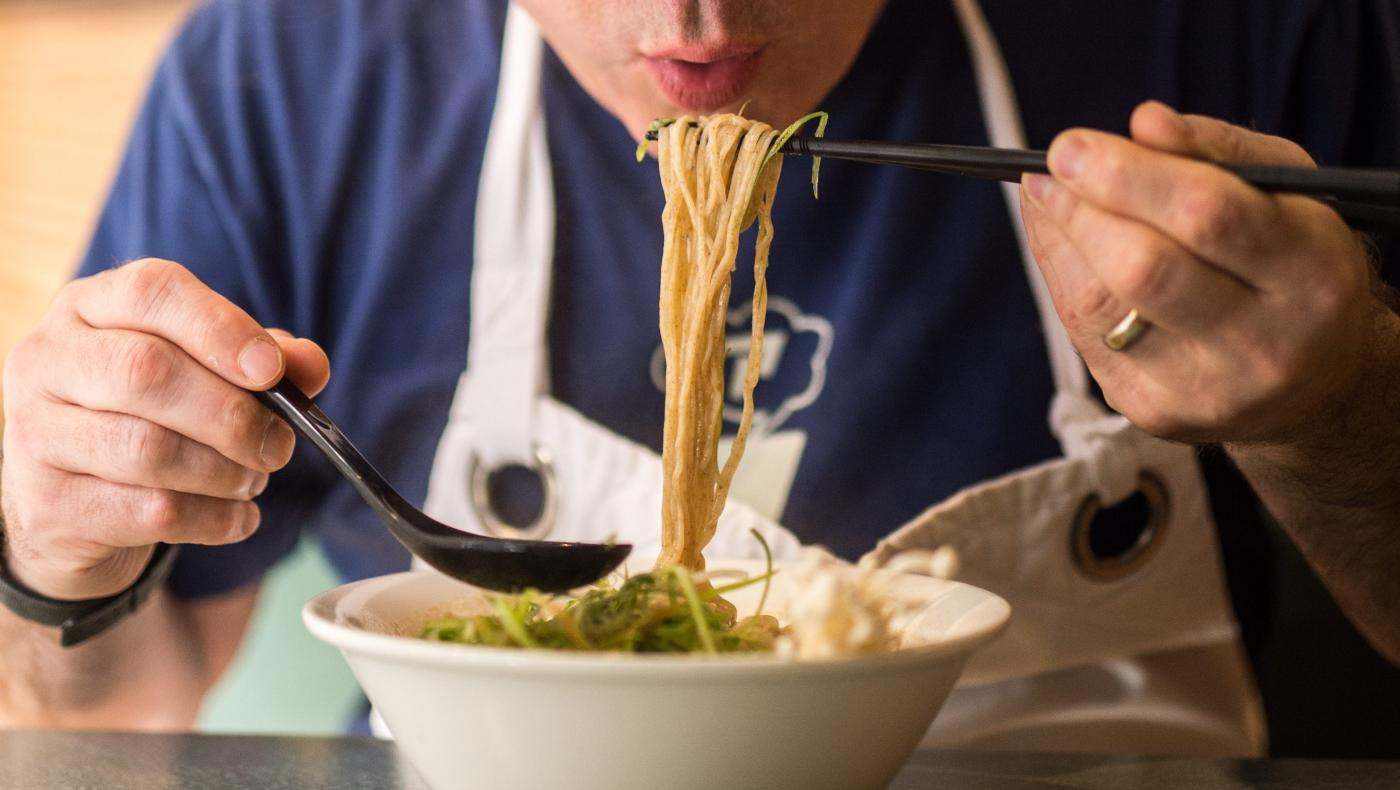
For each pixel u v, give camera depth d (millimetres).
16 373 937
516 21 1496
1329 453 981
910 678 623
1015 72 1435
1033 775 854
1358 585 1196
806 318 1406
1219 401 727
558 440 1383
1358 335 715
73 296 940
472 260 1463
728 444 1376
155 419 867
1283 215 649
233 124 1529
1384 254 1352
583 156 1445
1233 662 1392
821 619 618
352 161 1515
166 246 1528
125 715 1548
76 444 899
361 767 876
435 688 616
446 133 1494
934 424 1379
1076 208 683
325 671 1975
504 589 769
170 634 1523
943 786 827
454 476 1410
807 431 1375
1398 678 1518
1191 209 639
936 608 768
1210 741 1330
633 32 1049
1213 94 1456
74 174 2373
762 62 1084
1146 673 1358
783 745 610
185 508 933
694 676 573
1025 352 1380
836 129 1430
